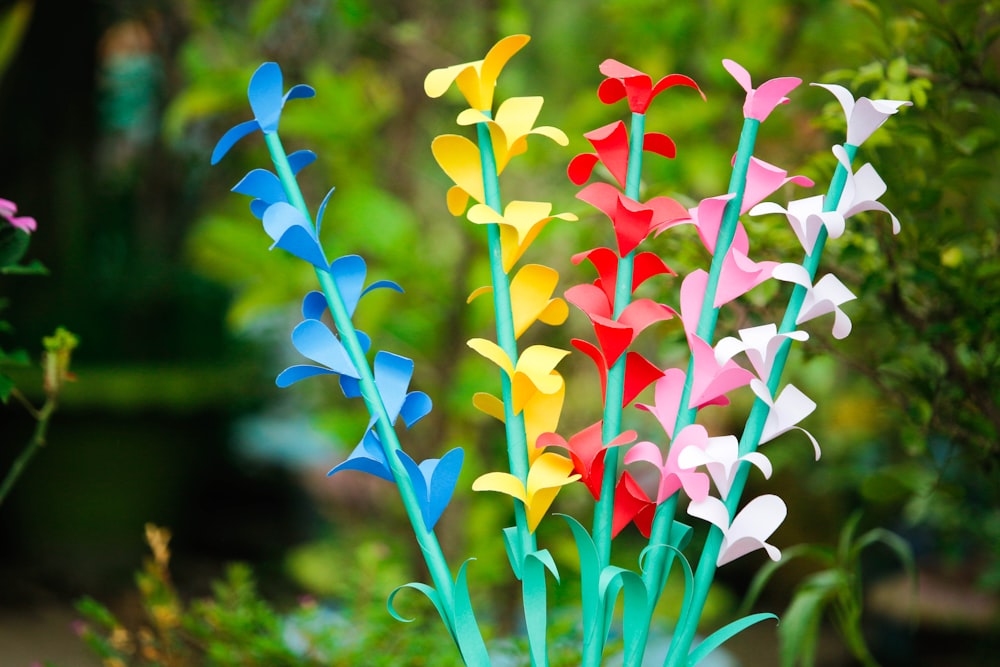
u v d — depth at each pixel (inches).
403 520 113.5
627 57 102.8
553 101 123.3
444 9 114.0
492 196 53.8
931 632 135.3
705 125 94.7
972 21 62.6
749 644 148.0
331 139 98.4
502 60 54.1
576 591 74.8
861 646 64.6
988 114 63.4
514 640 63.9
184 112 101.0
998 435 64.4
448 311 102.4
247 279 101.2
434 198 125.2
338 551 125.4
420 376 108.0
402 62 115.6
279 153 53.9
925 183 64.0
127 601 133.7
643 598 52.2
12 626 132.5
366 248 97.7
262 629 69.0
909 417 65.3
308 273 98.2
